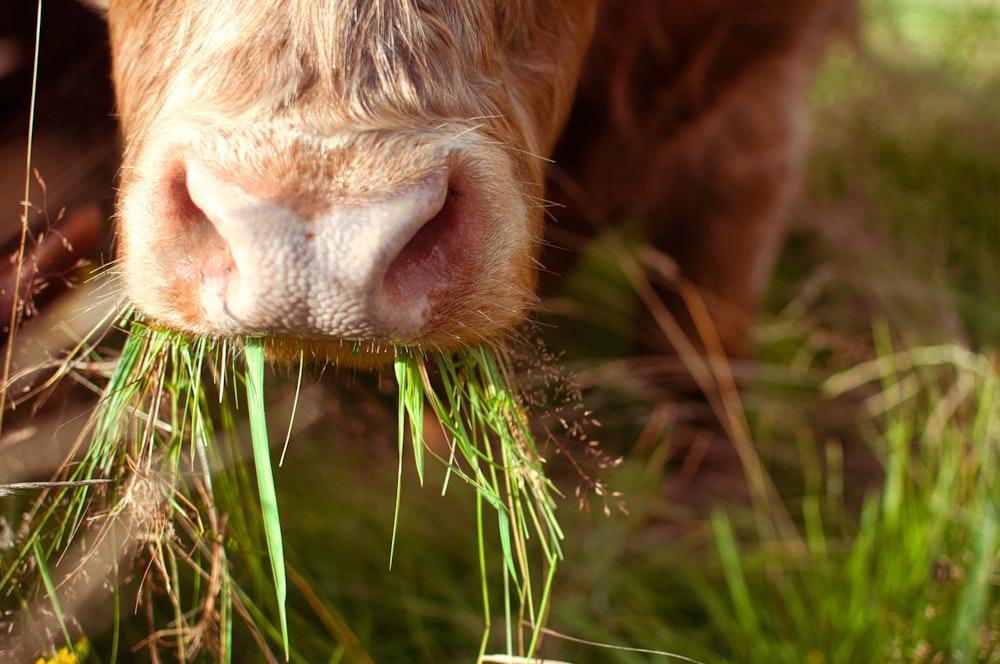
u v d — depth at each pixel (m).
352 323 1.52
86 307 1.97
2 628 1.98
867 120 5.51
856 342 4.35
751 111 3.53
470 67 1.83
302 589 2.30
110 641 2.27
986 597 2.63
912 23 7.10
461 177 1.62
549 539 3.04
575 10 2.43
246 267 1.47
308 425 2.69
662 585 3.08
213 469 2.09
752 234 3.73
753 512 3.41
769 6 3.29
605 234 3.67
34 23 2.73
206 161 1.53
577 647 2.71
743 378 3.89
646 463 3.60
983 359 3.56
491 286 1.68
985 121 5.69
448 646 2.76
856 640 2.66
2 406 1.99
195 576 2.27
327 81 1.61
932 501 2.97
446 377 1.82
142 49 2.01
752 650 2.71
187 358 1.84
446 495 3.07
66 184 2.69
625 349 4.07
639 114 3.30
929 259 4.73
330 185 1.51
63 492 1.90
